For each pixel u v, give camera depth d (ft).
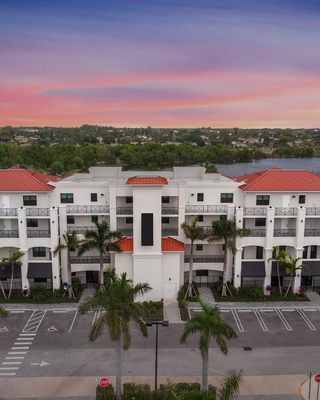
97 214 144.97
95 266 145.18
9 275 142.31
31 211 143.02
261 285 152.87
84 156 536.83
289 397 88.99
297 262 144.97
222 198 150.00
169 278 142.00
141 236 135.33
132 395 86.89
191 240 142.92
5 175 146.51
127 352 107.14
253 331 119.24
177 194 145.48
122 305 82.64
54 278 141.90
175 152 586.04
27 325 121.70
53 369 98.89
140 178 139.54
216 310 83.71
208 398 79.87
